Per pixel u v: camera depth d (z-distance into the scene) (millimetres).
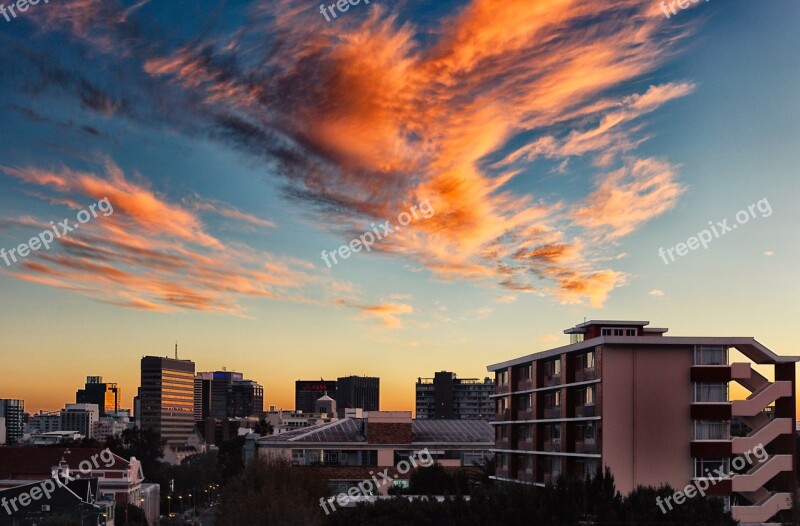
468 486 105812
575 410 80938
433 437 125062
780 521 71000
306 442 120625
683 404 73812
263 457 97875
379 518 68625
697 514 61719
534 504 64875
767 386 74000
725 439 73250
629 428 73438
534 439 89688
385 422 121750
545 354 87812
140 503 163000
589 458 76312
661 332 84562
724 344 74188
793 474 72500
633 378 74000
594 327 84062
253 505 78000
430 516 67438
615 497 64938
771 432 73125
